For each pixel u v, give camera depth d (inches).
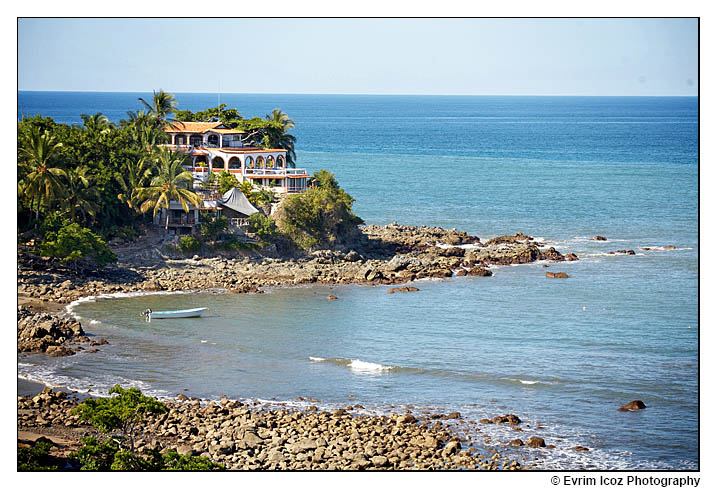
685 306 3558.1
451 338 3053.6
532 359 2805.1
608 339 3051.2
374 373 2647.6
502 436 2142.0
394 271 4190.5
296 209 4500.5
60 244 3698.3
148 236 4333.2
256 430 2122.3
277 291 3782.0
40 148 3885.3
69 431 2082.9
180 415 2225.6
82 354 2770.7
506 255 4574.3
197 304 3499.0
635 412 2324.1
